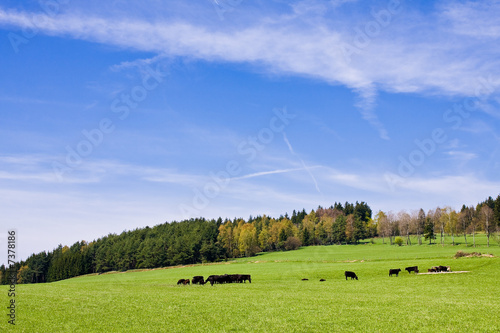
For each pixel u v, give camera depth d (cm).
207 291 4616
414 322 2606
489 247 12294
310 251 15175
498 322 2573
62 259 15350
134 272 13275
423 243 16062
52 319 2731
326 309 3130
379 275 6488
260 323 2638
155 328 2505
